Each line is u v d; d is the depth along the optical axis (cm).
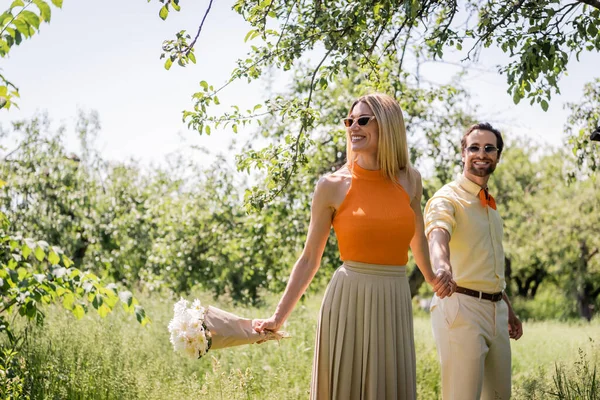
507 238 2458
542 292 3145
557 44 408
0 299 479
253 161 463
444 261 353
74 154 1557
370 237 296
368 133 303
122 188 1582
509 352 384
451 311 374
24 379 442
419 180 327
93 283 464
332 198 305
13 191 1366
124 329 665
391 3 414
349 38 423
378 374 295
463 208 380
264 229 1008
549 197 2433
